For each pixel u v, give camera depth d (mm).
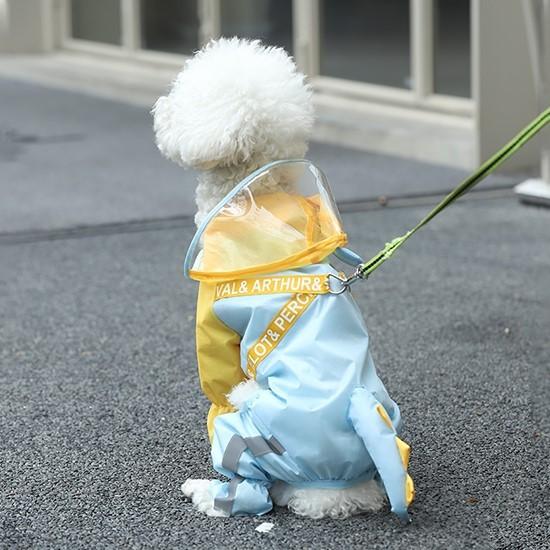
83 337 5547
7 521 3723
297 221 3617
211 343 3646
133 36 13984
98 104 12797
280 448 3465
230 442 3553
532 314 5711
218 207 3600
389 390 4762
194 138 3506
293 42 11508
